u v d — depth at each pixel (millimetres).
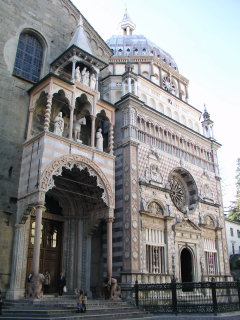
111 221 24172
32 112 24266
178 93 43281
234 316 17484
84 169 23453
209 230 34969
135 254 24625
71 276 24594
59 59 26969
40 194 20078
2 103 23438
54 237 25266
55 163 21391
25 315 15461
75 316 15984
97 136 25891
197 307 19453
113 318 17500
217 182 38469
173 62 46719
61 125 22938
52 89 23016
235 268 49219
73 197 26188
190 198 34656
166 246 28203
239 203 54531
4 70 24234
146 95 34344
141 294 22453
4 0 25750
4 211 21578
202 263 31750
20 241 21297
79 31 28188
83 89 25219
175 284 20297
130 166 27000
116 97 33281
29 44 27328
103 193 24109
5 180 22125
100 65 27641
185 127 35188
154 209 28516
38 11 28203
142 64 40875
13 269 20703
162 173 30547
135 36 46938
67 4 30703
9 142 23016
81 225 26250
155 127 31703
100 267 26328
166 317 17875
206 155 38281
